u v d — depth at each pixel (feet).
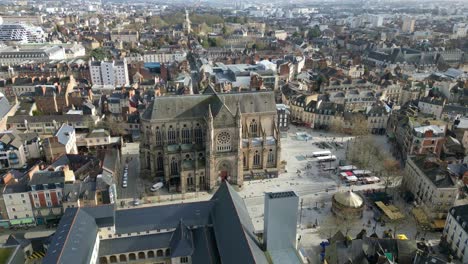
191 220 376.48
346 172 554.87
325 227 433.89
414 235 419.54
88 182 449.06
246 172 546.67
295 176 556.92
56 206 433.07
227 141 509.35
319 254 390.42
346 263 341.21
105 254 350.64
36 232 424.87
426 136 569.64
